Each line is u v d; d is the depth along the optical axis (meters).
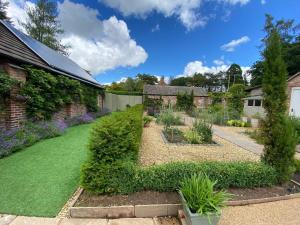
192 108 19.12
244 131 9.68
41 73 6.86
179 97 21.53
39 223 2.28
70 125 8.85
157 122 11.52
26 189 2.97
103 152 2.80
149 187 2.94
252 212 2.66
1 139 4.61
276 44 3.44
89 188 2.75
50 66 8.09
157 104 21.80
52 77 7.41
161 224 2.39
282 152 3.34
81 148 5.18
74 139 6.23
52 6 20.67
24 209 2.49
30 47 8.00
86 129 8.29
